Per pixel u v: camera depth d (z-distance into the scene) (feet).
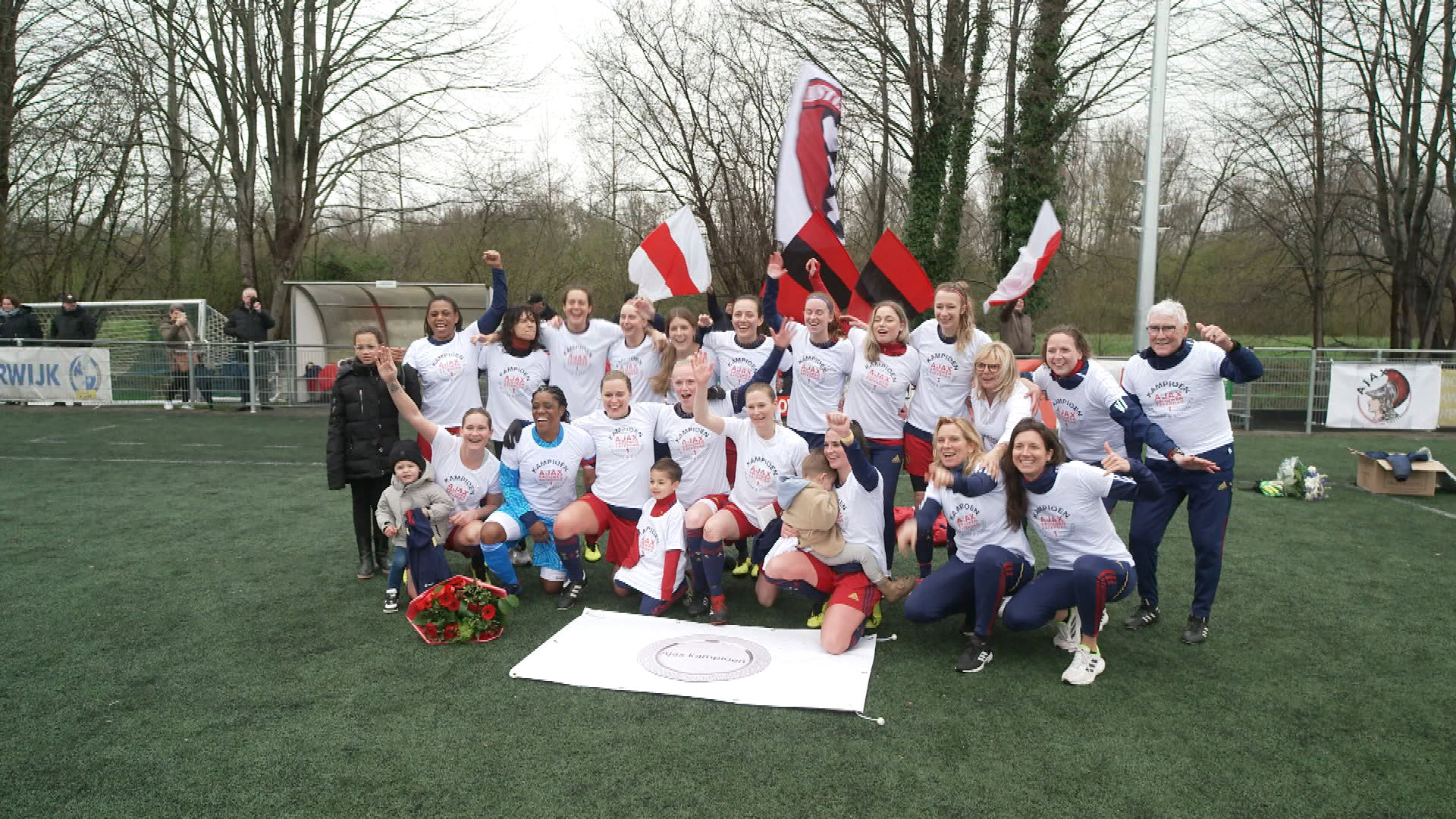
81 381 46.93
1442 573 18.85
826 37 55.62
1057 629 15.47
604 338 19.47
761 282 70.03
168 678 12.94
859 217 73.82
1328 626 15.61
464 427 16.52
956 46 54.44
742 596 17.35
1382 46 54.85
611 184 74.84
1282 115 58.75
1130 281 83.87
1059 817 9.45
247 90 60.49
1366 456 28.32
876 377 16.98
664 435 17.02
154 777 10.11
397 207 67.36
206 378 46.44
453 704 12.08
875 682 13.10
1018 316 53.83
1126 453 15.42
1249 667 13.78
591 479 17.58
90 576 17.99
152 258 73.36
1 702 12.07
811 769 10.39
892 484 17.21
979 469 13.96
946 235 58.34
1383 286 63.36
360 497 17.95
